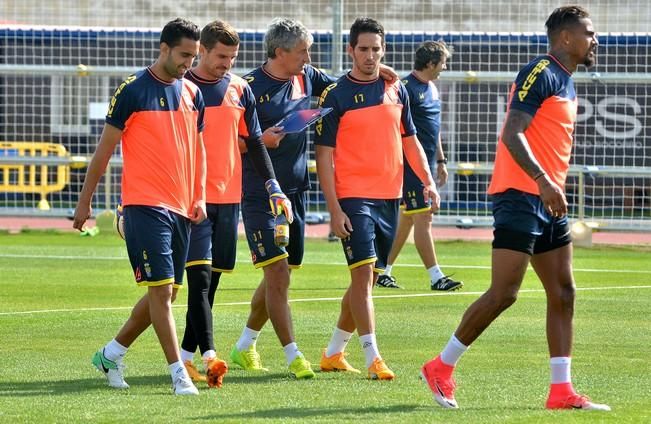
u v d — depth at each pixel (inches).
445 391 703.7
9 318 1119.6
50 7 2341.3
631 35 2082.9
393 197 849.5
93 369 853.8
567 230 713.0
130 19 2320.4
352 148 839.7
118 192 2186.3
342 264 1646.2
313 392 759.7
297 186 888.3
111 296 1293.1
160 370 853.2
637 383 794.2
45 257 1699.1
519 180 692.7
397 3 2222.0
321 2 2267.5
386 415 665.6
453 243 1988.2
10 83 2235.5
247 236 866.1
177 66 751.1
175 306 1236.5
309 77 925.2
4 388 768.9
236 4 2277.3
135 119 755.4
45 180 2191.2
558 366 704.4
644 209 2063.2
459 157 2129.7
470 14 2213.3
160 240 754.8
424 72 1393.9
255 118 850.1
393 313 1169.4
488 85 2123.5
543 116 695.1
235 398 733.3
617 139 2160.4
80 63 2191.2
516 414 669.3
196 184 784.3
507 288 698.2
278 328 842.2
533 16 2201.0
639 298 1291.8
